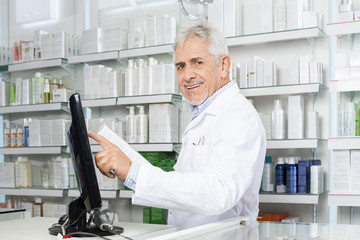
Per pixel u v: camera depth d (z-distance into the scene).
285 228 1.10
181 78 1.71
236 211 1.65
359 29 2.78
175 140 3.60
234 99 1.59
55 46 4.16
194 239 0.89
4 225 1.23
